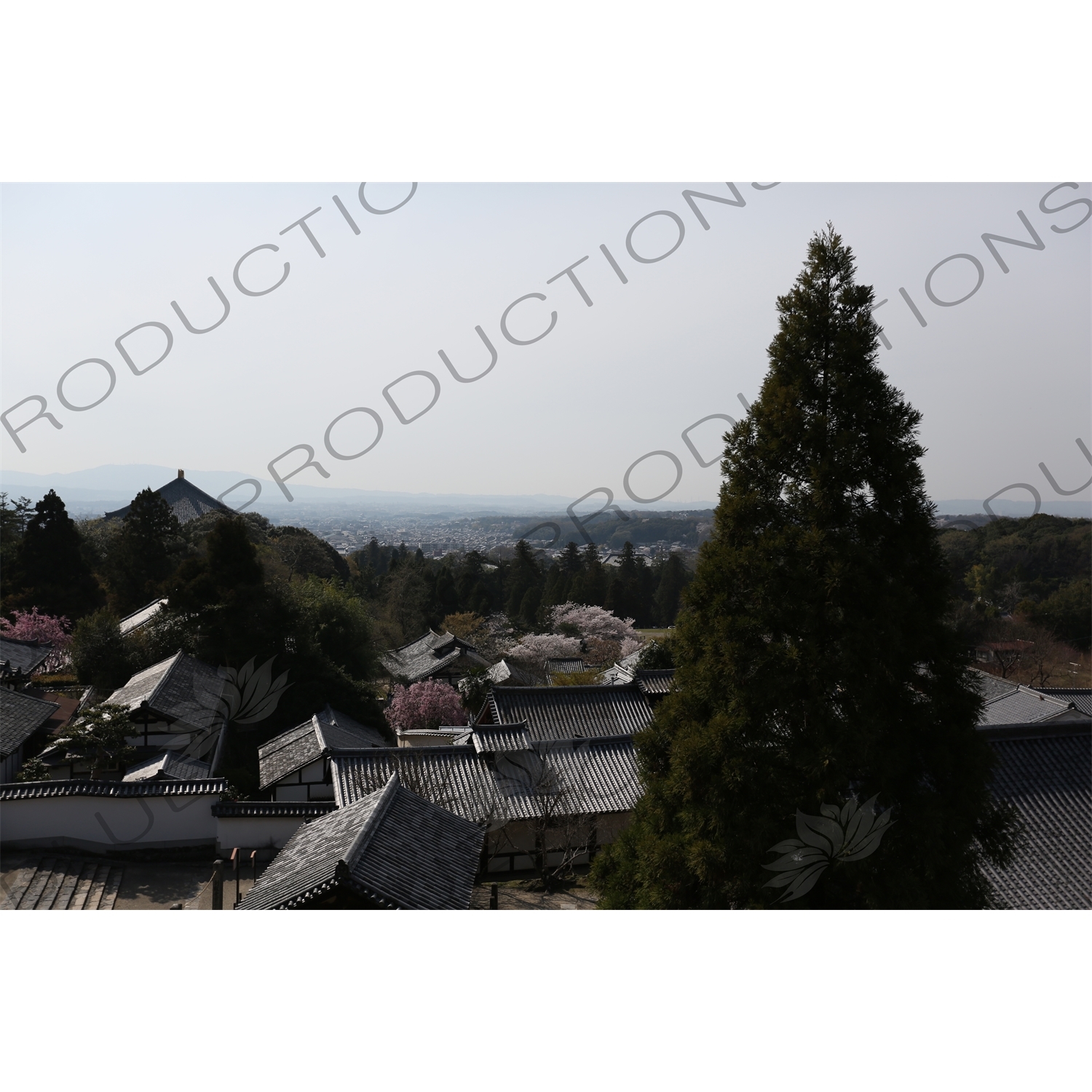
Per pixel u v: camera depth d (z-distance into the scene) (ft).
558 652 105.70
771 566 17.07
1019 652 89.15
